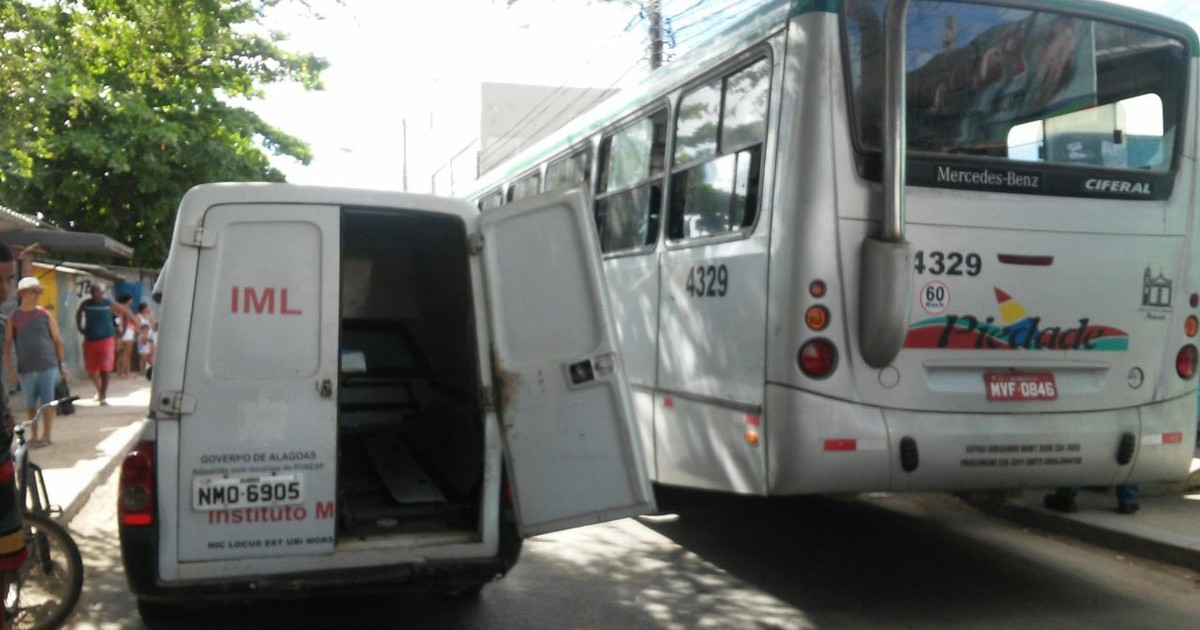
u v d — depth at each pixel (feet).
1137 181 20.26
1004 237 19.29
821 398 18.42
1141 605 20.08
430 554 16.71
